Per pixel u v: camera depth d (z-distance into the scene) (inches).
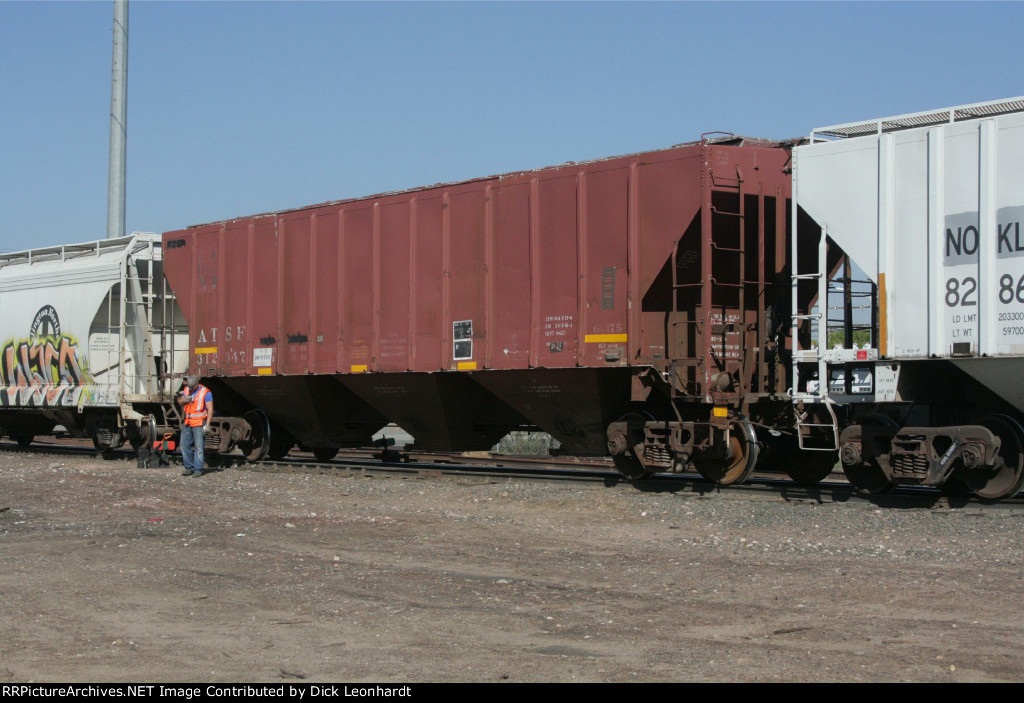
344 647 268.7
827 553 377.7
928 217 463.2
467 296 621.9
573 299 571.2
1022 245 431.8
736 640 267.4
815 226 558.6
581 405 588.4
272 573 366.3
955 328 453.1
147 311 858.8
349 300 688.4
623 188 551.8
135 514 524.1
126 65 1066.7
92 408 890.7
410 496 581.0
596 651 259.4
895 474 477.4
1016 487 457.4
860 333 534.9
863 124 506.0
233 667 250.7
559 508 518.0
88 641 277.6
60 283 914.7
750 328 553.9
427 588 338.0
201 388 729.0
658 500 513.3
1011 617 281.7
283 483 653.3
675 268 530.3
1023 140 432.8
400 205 660.1
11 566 383.9
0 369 976.3
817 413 511.8
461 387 653.9
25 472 735.1
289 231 729.6
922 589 315.3
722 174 526.0
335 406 742.5
